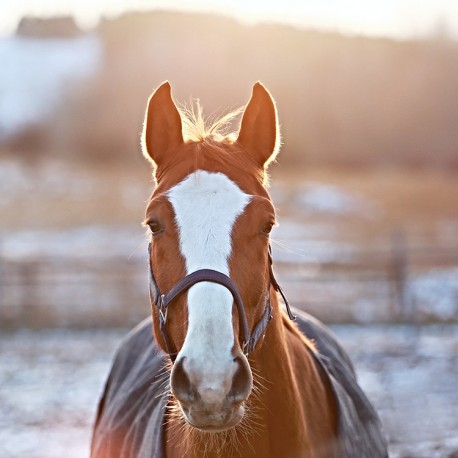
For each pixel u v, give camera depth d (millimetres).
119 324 12828
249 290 2580
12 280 14945
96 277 15836
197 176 2693
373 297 13953
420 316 12711
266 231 2680
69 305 13758
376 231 22281
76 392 8648
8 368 9914
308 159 39438
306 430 2998
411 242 19766
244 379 2385
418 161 39125
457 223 24250
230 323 2430
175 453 2986
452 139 39562
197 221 2584
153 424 3178
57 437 6977
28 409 7938
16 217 24625
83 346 11320
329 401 3281
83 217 24531
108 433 3625
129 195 29016
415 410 7480
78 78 49000
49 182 31672
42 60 53750
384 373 9125
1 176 32969
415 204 27969
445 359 9867
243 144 2982
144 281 15562
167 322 2617
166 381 3293
